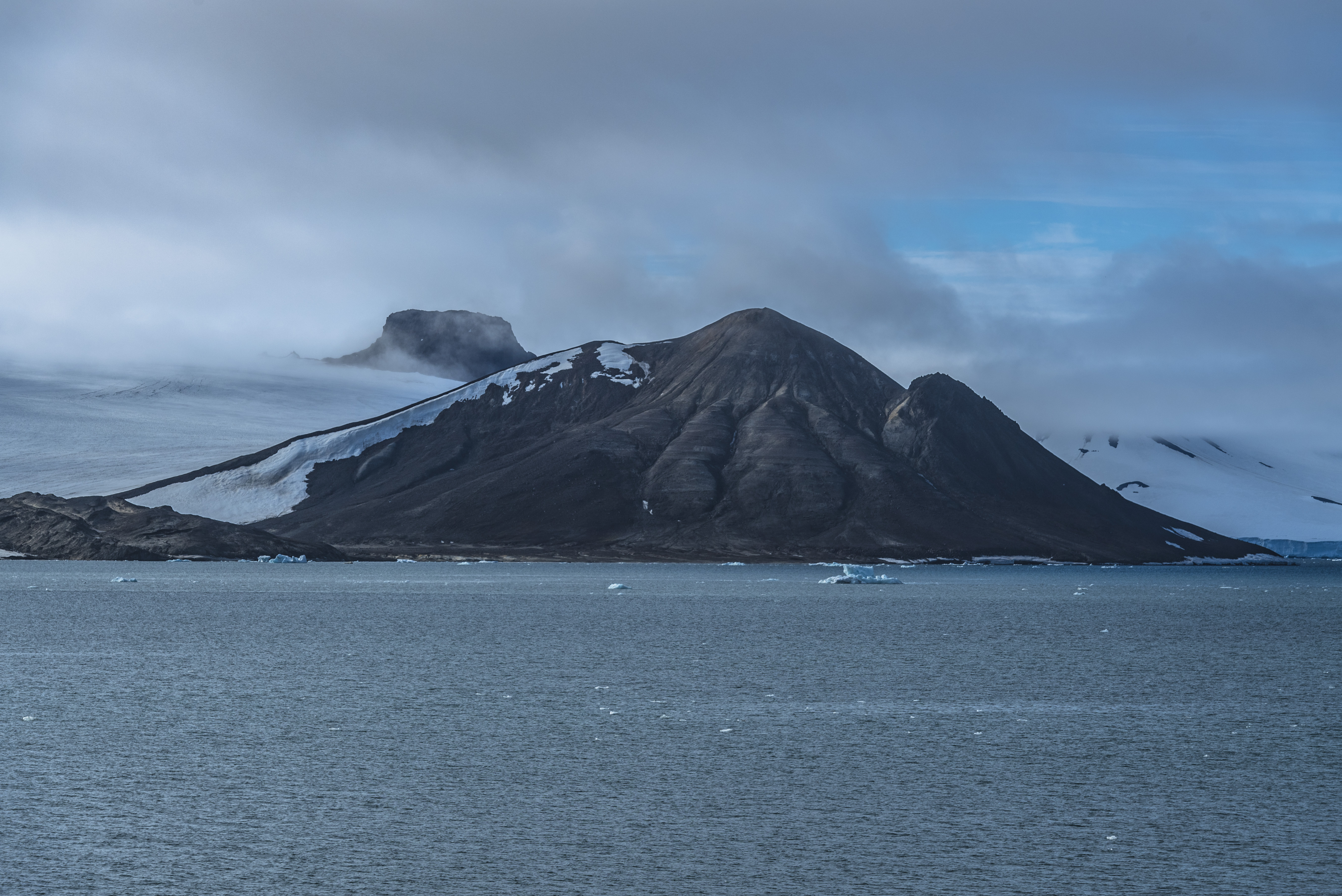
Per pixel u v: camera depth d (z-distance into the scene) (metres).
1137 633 111.12
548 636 99.62
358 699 62.44
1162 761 48.41
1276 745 51.84
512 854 35.53
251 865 34.41
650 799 41.75
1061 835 37.94
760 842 36.91
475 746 49.88
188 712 57.94
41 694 63.38
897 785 44.03
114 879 33.16
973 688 69.06
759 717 57.81
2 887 32.44
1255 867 35.09
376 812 39.81
